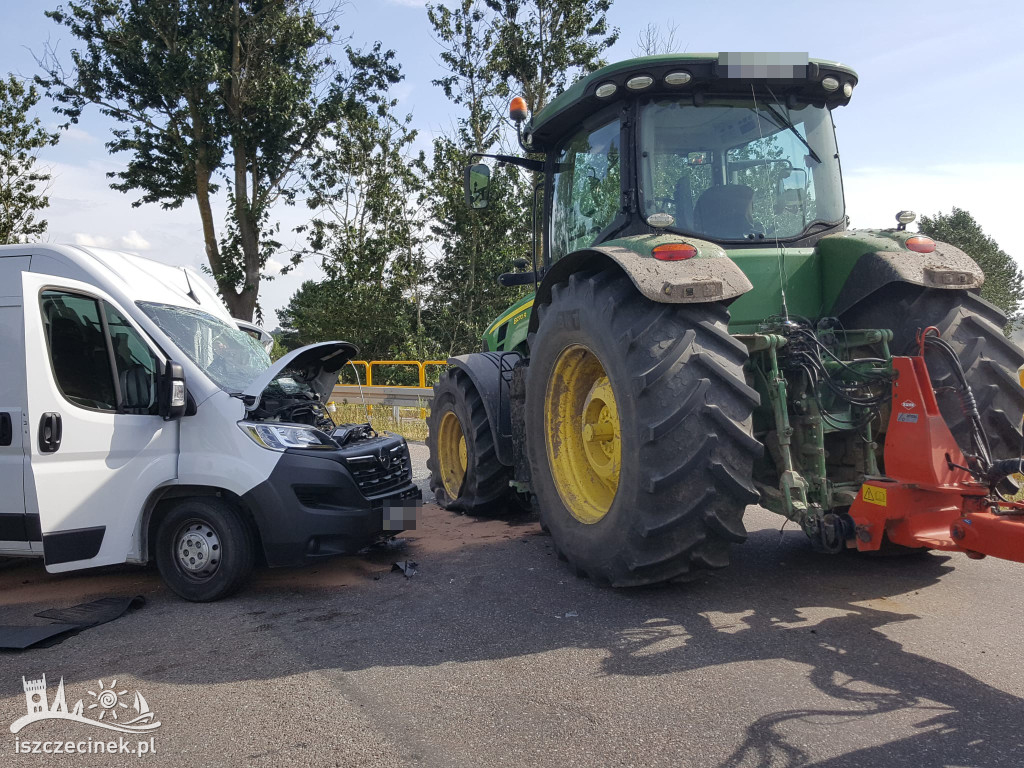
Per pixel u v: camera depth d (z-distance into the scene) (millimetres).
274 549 4109
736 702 2662
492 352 6203
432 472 6852
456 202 24656
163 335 4352
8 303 4148
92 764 2426
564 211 5156
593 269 4133
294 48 25484
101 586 4500
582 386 4355
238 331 5332
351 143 27609
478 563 4680
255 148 26656
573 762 2322
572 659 3111
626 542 3625
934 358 3818
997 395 3789
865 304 4176
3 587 4520
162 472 4188
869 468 3744
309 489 4172
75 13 24375
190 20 24719
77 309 4258
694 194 4262
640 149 4262
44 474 3930
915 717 2520
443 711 2697
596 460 4176
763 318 4145
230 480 4078
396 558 4887
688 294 3471
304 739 2535
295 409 4973
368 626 3635
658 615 3582
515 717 2629
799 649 3113
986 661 2953
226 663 3238
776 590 3896
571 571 4379
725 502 3445
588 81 4395
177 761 2428
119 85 25031
